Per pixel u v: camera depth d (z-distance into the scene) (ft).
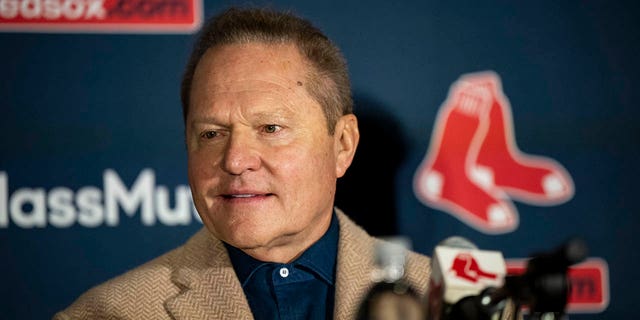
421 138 16.62
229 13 10.11
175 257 10.96
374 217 16.56
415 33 16.57
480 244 16.74
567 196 16.81
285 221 9.50
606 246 16.85
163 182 16.25
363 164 16.56
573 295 16.84
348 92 10.44
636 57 16.83
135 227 16.21
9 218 15.94
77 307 10.69
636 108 16.83
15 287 15.98
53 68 15.99
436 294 7.30
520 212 16.74
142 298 10.48
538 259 6.57
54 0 15.94
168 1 16.15
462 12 16.65
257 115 9.37
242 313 10.07
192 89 9.82
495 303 6.93
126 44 16.11
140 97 16.16
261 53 9.66
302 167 9.52
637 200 16.87
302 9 16.34
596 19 16.80
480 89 16.69
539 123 16.72
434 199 16.67
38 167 15.99
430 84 16.62
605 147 16.84
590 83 16.80
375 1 16.51
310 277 10.43
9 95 15.88
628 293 16.89
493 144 16.70
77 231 16.10
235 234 9.44
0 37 15.84
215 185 9.52
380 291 7.06
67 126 16.02
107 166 16.14
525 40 16.72
